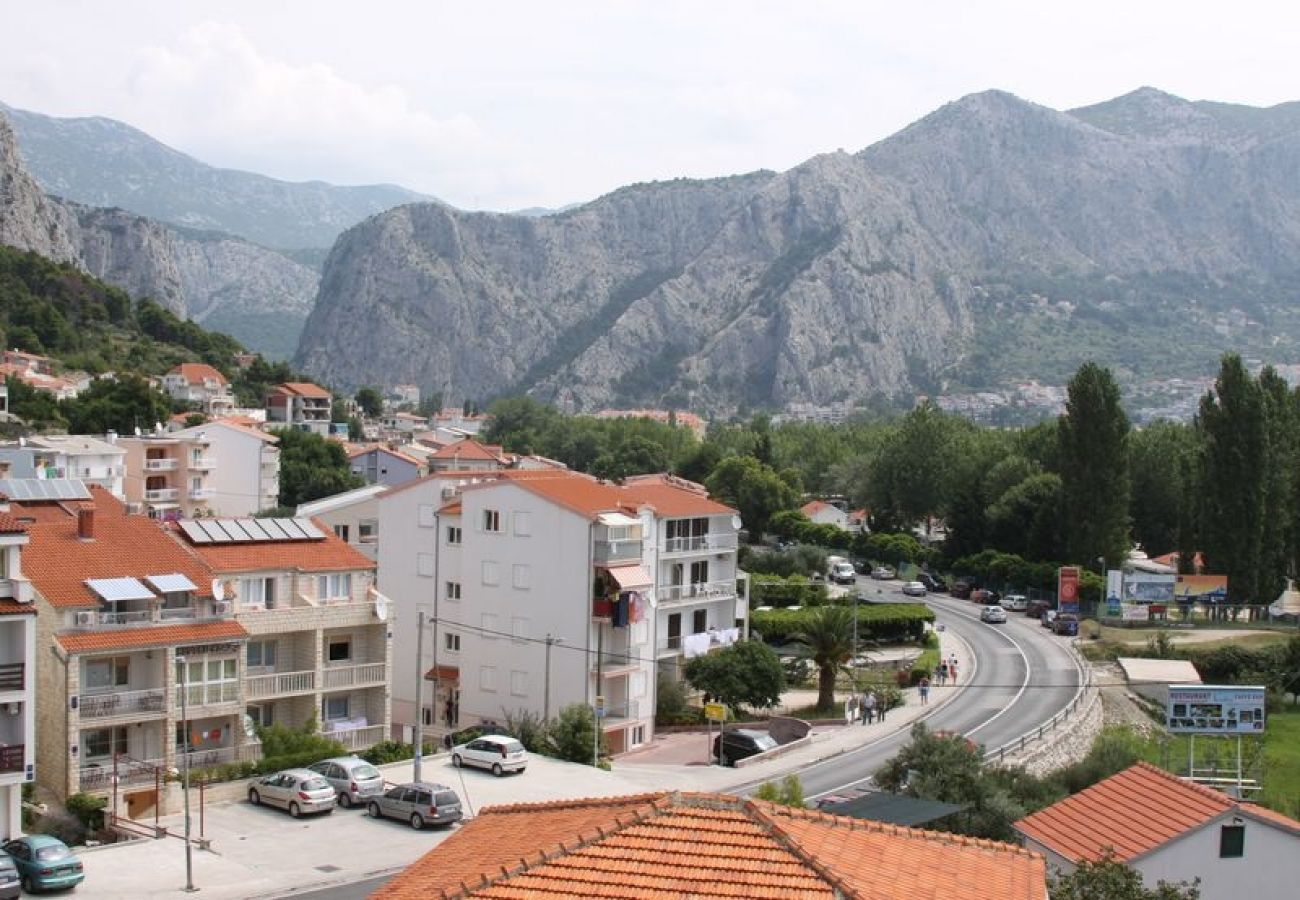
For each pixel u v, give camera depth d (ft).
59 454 499.51
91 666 211.20
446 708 320.50
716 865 82.99
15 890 158.71
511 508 309.42
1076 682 362.94
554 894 80.94
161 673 216.13
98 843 194.90
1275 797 258.78
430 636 322.34
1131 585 453.58
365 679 253.03
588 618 298.97
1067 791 216.13
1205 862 148.15
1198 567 482.69
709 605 353.92
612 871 83.10
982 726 305.94
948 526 600.39
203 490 587.27
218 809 212.02
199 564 231.91
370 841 196.34
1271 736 333.83
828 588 491.31
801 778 253.65
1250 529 455.63
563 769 249.96
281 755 226.79
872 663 387.55
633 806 95.04
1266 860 148.97
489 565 312.71
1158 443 581.94
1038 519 522.88
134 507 403.75
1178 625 445.78
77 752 204.13
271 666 244.22
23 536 181.37
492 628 312.29
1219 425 460.55
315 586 250.98
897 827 95.71
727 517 358.64
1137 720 340.59
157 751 215.92
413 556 324.39
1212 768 268.21
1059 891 131.34
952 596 531.91
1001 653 407.23
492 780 237.25
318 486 648.79
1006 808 175.11
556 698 302.25
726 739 278.67
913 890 83.76
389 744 251.19
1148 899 130.31
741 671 323.98
